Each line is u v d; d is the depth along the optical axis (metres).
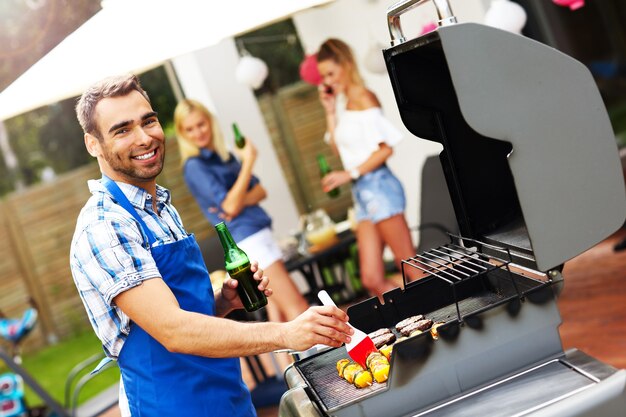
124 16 3.54
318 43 6.46
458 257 2.27
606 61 5.88
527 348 1.93
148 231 2.13
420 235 5.27
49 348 10.56
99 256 2.03
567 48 5.86
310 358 2.25
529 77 1.78
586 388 1.78
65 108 12.70
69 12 6.22
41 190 10.48
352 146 5.33
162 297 2.00
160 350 2.11
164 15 3.50
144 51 3.40
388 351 2.01
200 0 3.55
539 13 5.90
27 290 10.52
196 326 1.95
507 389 1.86
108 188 2.13
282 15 3.71
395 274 6.60
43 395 4.78
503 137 1.78
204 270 2.27
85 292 2.10
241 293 2.38
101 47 3.43
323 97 5.45
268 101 9.17
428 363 1.88
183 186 9.71
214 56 6.20
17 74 7.92
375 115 5.27
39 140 12.86
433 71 2.16
